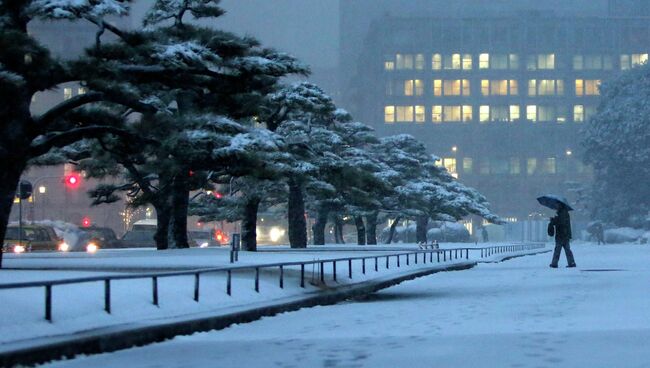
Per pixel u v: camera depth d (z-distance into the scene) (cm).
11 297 1255
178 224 4441
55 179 13362
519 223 12569
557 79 17888
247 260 3070
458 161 17825
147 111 2612
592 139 12888
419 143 8544
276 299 1856
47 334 1149
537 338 1230
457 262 3922
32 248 5412
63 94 13588
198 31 2678
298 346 1208
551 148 17738
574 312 1636
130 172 4606
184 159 2702
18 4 2398
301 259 3200
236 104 2850
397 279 2747
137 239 7081
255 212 4772
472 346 1162
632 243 10981
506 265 4062
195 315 1461
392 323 1533
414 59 17975
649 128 12350
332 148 5047
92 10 2322
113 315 1333
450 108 17925
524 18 17962
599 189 13088
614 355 1039
